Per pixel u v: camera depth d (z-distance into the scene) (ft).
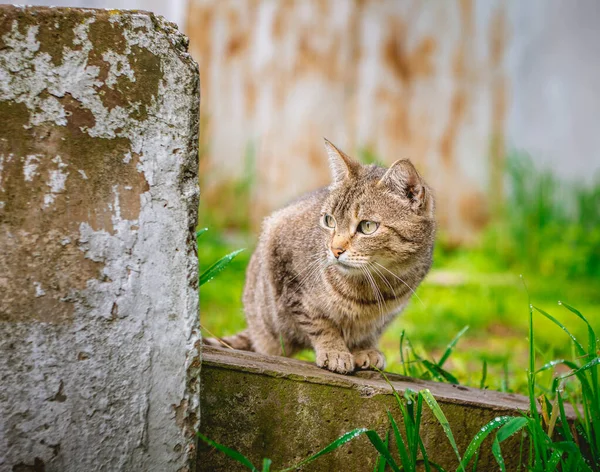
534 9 38.96
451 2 34.96
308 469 8.56
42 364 6.81
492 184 35.76
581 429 9.51
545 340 21.38
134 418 7.13
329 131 34.81
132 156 7.21
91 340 6.98
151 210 7.27
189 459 7.35
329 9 34.30
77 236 6.98
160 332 7.25
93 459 6.98
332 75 34.60
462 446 9.09
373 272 12.32
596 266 31.24
